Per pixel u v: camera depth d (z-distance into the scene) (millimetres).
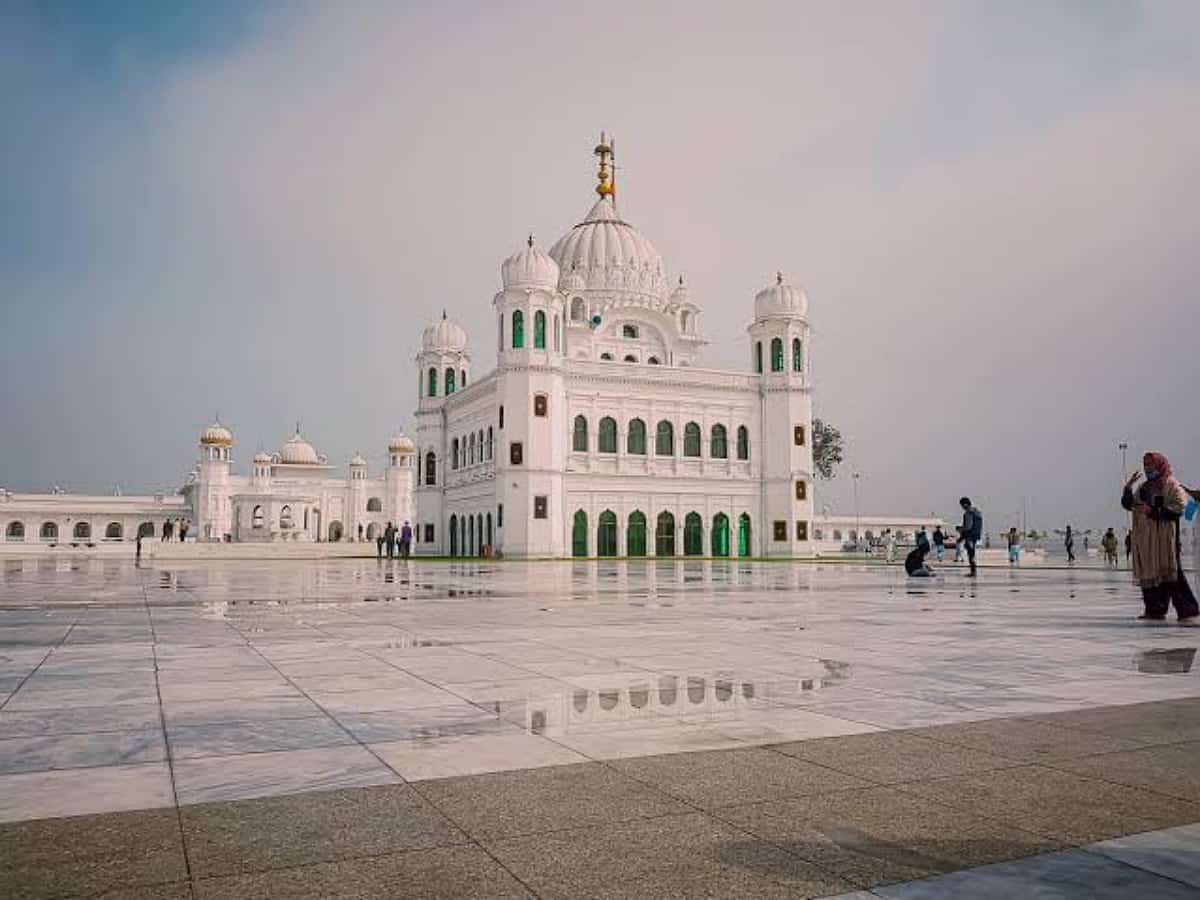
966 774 5059
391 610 15781
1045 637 11555
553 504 57188
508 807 4488
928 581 27547
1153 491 13867
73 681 8070
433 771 5125
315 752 5551
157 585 24234
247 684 7910
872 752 5547
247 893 3473
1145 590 14086
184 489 121188
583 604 17359
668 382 63312
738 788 4793
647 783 4883
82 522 111000
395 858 3830
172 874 3660
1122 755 5465
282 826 4223
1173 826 4215
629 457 61625
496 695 7391
